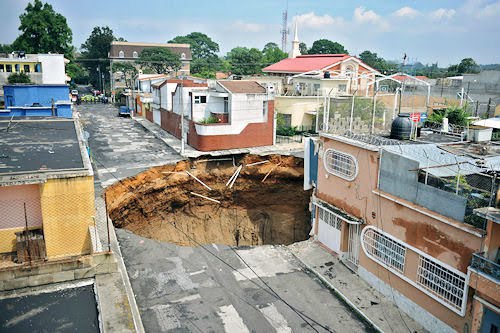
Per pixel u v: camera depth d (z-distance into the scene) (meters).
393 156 16.33
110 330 11.06
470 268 12.70
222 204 30.70
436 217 14.17
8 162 15.11
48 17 65.31
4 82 44.44
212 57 119.38
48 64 46.75
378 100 30.52
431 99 38.25
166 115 41.69
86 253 15.23
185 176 29.23
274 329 14.59
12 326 11.05
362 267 18.28
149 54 81.56
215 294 16.47
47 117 23.42
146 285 16.69
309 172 23.67
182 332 14.15
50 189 14.18
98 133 41.44
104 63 92.31
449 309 13.88
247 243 30.05
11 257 14.73
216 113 33.59
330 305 16.25
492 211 12.30
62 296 12.51
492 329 12.34
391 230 16.58
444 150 17.95
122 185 25.39
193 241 28.52
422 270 15.14
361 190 18.36
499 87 37.62
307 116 40.94
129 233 20.84
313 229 22.30
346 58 46.12
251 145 33.62
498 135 23.33
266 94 33.34
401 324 15.16
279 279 17.97
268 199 31.22
